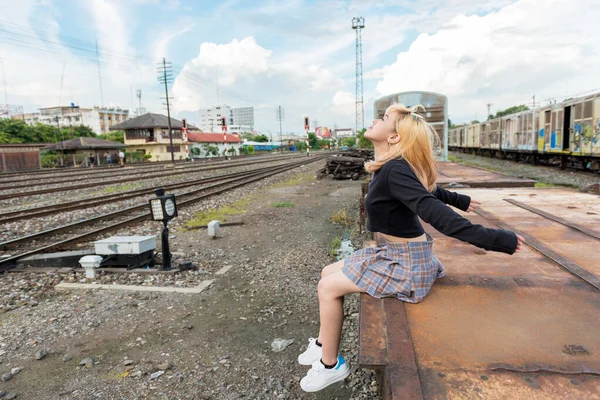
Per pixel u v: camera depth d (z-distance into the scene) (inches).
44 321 151.8
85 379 114.7
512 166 916.6
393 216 71.7
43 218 376.5
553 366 51.5
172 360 124.0
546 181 594.9
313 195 523.5
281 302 167.3
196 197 478.9
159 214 200.8
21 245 276.4
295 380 113.1
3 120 2164.1
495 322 63.7
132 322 150.5
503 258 95.1
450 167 395.2
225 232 308.8
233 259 233.1
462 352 55.6
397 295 71.9
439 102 562.3
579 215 137.4
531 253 98.3
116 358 125.5
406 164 70.6
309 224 333.1
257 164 1330.0
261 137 4638.3
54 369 120.0
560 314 65.8
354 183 655.8
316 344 87.9
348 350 126.3
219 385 111.3
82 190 610.9
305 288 182.5
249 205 446.0
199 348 131.1
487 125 1323.8
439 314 66.9
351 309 155.9
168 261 207.3
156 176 819.4
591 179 596.4
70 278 199.6
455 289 76.8
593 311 66.6
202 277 199.6
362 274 74.1
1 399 106.6
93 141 1777.8
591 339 57.8
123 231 314.0
